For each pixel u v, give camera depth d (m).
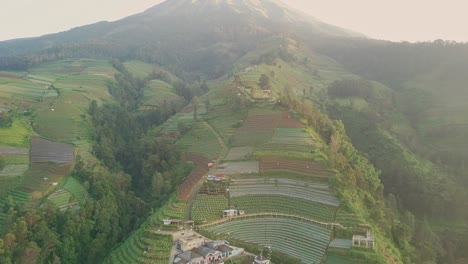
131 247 107.50
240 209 117.06
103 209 125.94
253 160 141.50
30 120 185.50
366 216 115.19
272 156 140.75
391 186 181.25
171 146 169.75
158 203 137.12
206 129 177.00
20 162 149.12
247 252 102.12
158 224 112.44
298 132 154.00
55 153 161.62
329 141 160.62
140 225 125.81
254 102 186.00
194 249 99.31
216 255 96.06
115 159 181.38
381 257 96.38
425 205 173.12
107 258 112.31
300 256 99.00
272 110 176.38
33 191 134.00
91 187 143.25
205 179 133.75
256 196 122.00
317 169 130.12
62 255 110.44
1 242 100.44
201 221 111.06
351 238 103.56
